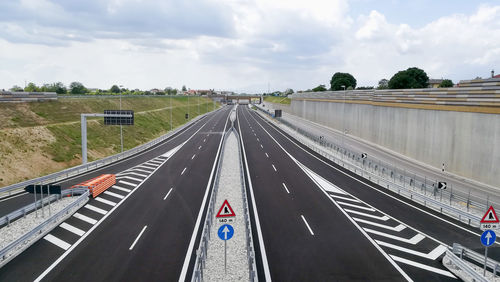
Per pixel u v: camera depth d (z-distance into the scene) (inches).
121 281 482.6
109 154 1712.6
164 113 3363.7
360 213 799.7
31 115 1637.6
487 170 1075.3
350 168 1344.7
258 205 855.7
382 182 1109.1
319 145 1943.9
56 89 3553.2
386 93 1883.6
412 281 487.5
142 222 724.7
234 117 4320.9
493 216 474.0
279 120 3555.6
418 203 887.7
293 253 580.7
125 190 987.9
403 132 1669.5
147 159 1513.3
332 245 615.2
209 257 556.7
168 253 574.2
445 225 724.7
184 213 783.7
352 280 489.7
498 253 574.9
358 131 2380.7
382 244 621.9
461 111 1206.3
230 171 1254.9
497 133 1032.8
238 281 480.1
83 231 673.6
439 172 1278.3
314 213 796.6
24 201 893.2
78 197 895.1
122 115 1346.0
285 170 1295.5
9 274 502.6
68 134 1640.0
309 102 4037.9
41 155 1352.1
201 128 2967.5
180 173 1220.5
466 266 482.9
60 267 524.4
